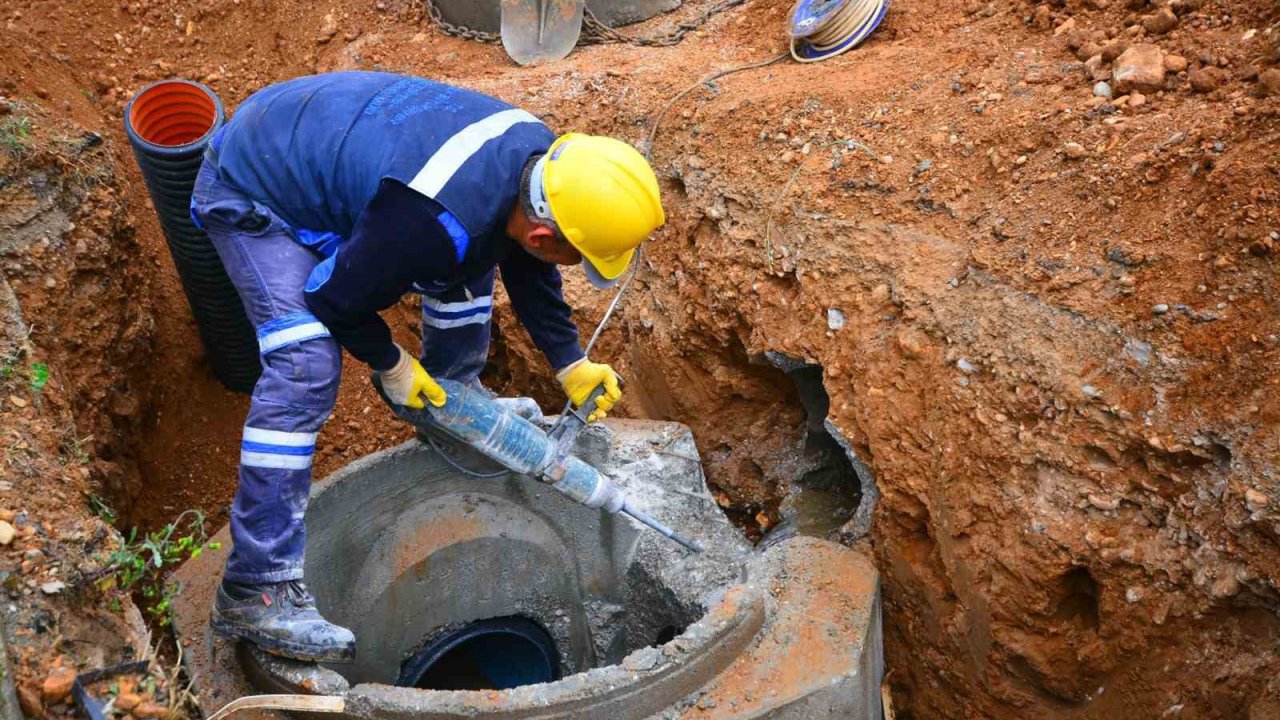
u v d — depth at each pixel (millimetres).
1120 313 2576
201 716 2506
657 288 3783
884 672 3162
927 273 2957
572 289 3988
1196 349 2445
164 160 3193
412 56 4629
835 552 2971
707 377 3738
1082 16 3434
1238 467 2322
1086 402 2559
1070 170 2865
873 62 3660
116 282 3623
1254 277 2436
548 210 2312
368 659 3377
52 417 2875
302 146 2441
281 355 2531
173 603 2797
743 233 3396
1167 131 2771
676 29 4504
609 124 3930
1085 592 2686
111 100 4344
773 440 3695
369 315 2430
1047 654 2730
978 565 2775
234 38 4773
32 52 4172
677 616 3100
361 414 4270
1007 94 3207
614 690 2438
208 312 3730
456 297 3016
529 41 4457
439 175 2248
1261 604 2340
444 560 3430
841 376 3104
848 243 3135
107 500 3195
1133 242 2641
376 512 3312
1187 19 3148
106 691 2150
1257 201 2469
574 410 3307
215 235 2600
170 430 3979
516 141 2354
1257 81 2801
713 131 3627
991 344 2752
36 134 3592
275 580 2551
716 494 3793
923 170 3139
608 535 3352
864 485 3139
